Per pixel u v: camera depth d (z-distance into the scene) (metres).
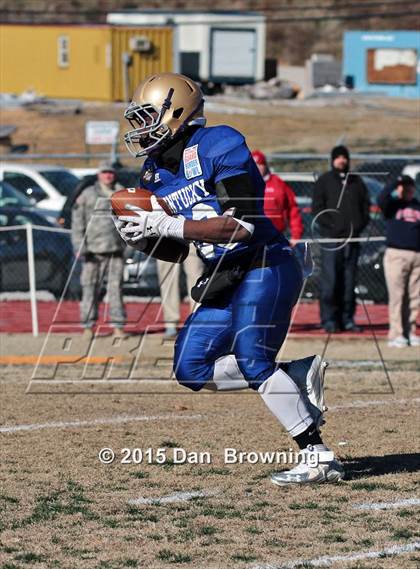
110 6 179.88
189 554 13.40
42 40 111.44
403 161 44.38
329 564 12.95
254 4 185.50
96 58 109.50
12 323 36.44
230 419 21.62
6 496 16.06
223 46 126.81
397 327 32.53
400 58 124.88
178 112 15.80
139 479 17.08
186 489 16.47
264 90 120.50
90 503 15.70
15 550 13.59
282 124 98.88
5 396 24.30
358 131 96.12
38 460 18.20
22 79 112.31
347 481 16.88
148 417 21.83
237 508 15.45
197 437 19.89
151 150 15.97
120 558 13.26
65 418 21.66
